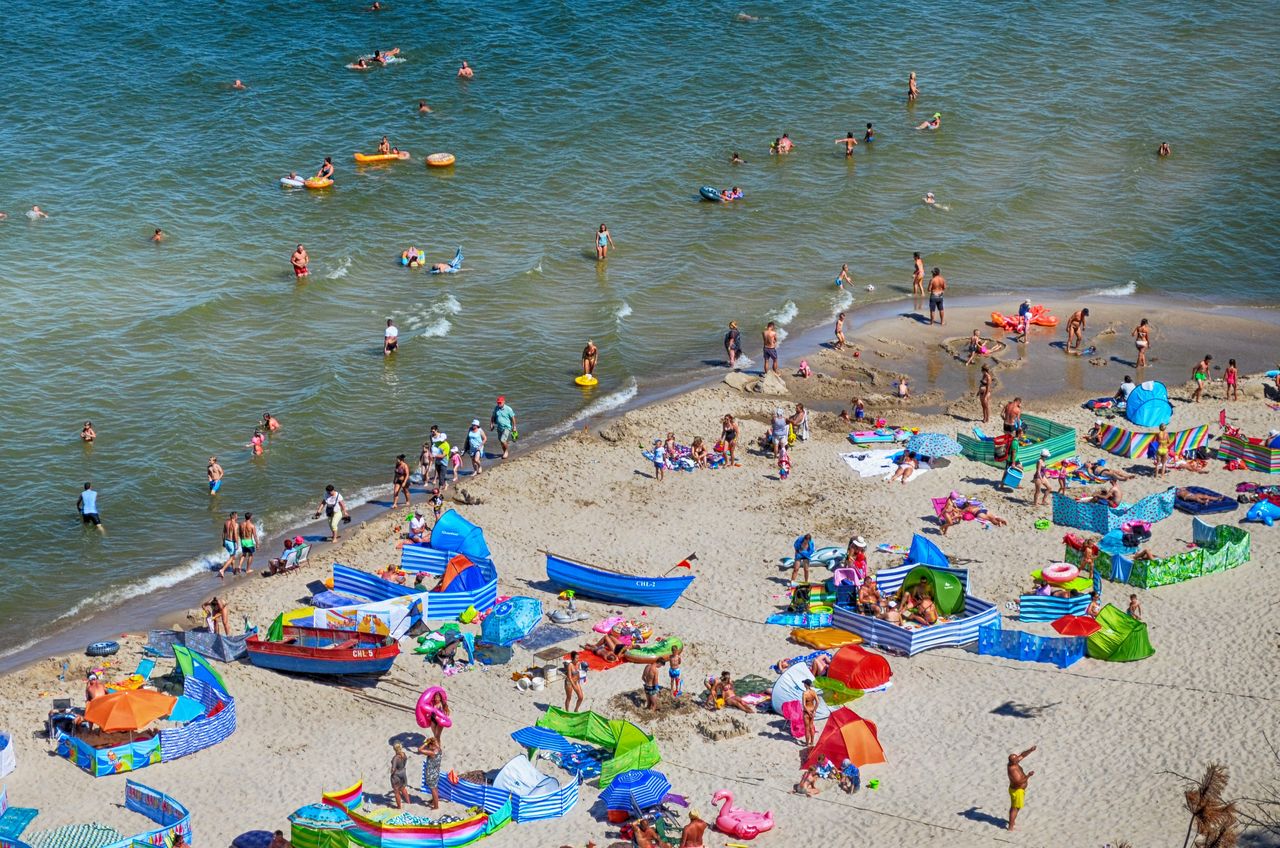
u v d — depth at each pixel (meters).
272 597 42.69
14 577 44.75
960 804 31.39
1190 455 49.94
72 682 37.97
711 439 53.16
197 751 34.53
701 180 80.56
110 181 76.69
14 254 68.06
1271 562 42.44
